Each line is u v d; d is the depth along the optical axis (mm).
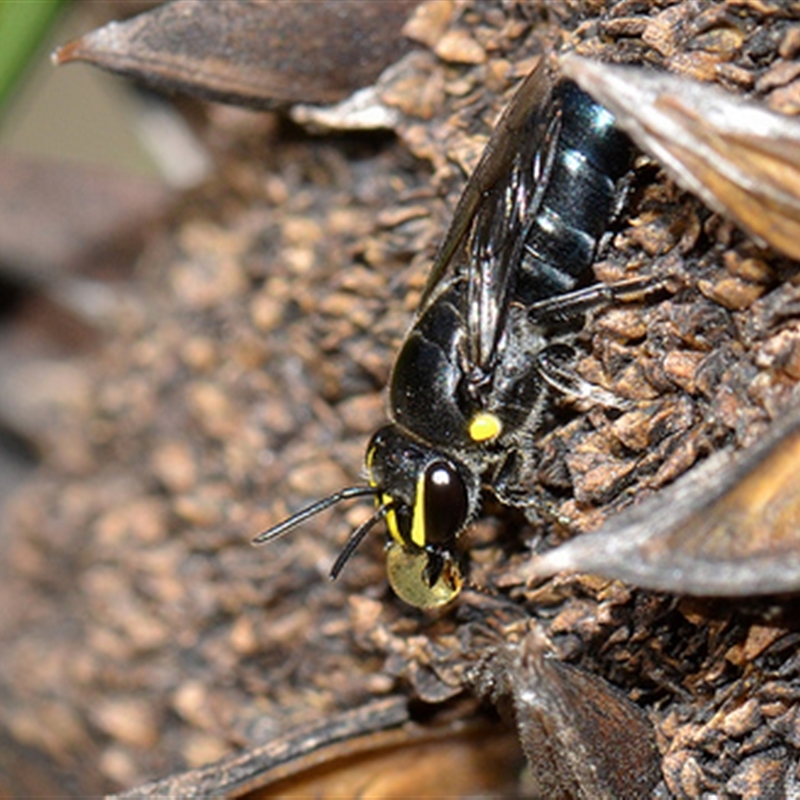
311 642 114
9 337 128
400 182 112
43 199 126
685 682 103
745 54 101
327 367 114
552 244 106
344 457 113
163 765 120
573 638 104
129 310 126
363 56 109
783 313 99
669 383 102
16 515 129
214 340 122
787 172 97
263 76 109
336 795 109
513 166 106
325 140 114
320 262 114
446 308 108
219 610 119
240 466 119
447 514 107
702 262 102
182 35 108
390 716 109
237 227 122
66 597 127
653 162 104
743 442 99
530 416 107
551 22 107
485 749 109
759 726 101
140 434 125
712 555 96
